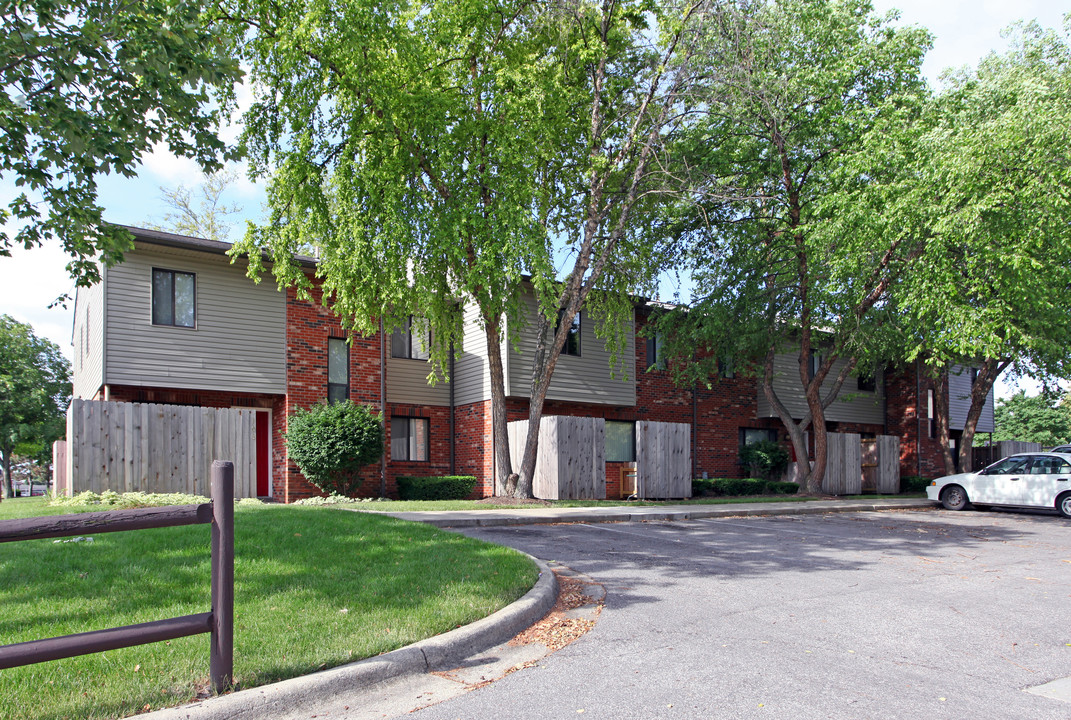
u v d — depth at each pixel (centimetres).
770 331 2159
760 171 2050
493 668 508
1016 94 1811
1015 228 1605
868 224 1714
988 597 788
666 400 2467
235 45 1414
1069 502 1762
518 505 1609
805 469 2273
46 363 4672
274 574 684
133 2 905
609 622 639
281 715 413
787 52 1925
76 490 1392
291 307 1906
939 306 1712
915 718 428
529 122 1491
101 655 464
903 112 1783
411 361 2159
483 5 1498
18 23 844
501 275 1515
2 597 599
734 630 619
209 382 1761
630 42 1733
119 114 946
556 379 2150
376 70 1457
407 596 623
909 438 3072
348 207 1498
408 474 2111
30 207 1024
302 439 1750
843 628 636
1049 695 475
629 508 1573
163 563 709
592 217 1711
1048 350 1938
